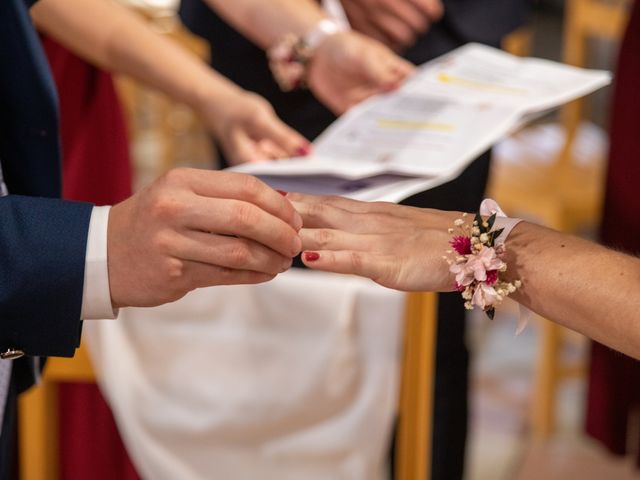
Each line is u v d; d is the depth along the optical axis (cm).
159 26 266
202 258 122
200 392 158
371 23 192
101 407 173
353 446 158
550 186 261
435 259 130
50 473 168
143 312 157
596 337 126
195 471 161
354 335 156
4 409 141
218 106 175
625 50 207
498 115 164
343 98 181
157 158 370
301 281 155
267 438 160
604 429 239
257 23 187
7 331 125
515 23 199
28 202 125
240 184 122
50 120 138
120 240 123
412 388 161
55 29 174
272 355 157
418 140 161
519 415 279
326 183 154
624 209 213
